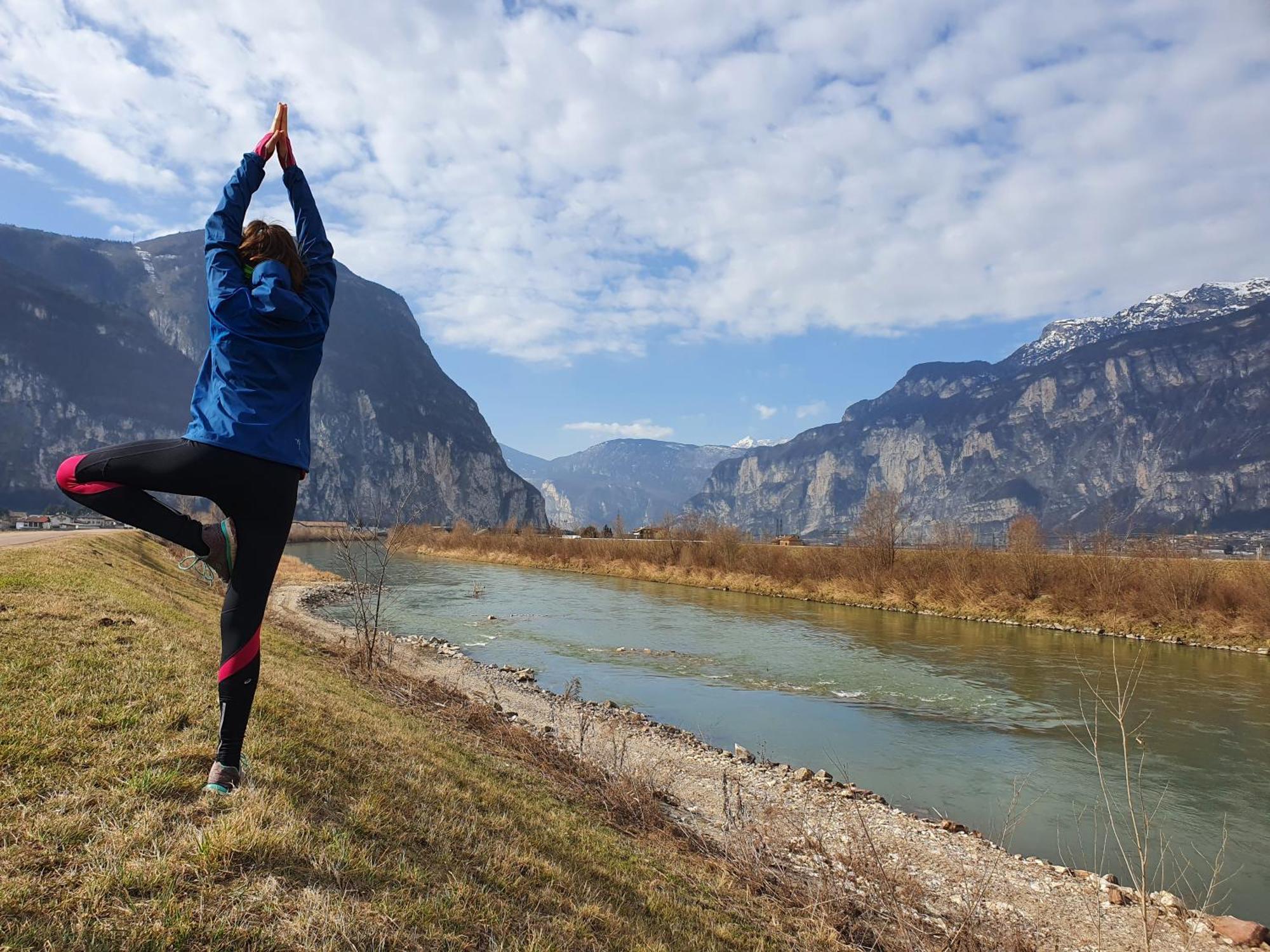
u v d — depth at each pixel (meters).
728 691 19.89
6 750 3.71
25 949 2.35
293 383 3.02
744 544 60.88
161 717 4.59
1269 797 12.53
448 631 28.52
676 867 6.72
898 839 10.23
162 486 2.79
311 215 3.50
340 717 6.58
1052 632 31.84
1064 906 8.54
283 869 3.26
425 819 4.59
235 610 3.17
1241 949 7.77
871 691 20.05
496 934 3.51
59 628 6.48
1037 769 13.91
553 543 75.19
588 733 14.23
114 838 3.12
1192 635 28.92
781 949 5.38
